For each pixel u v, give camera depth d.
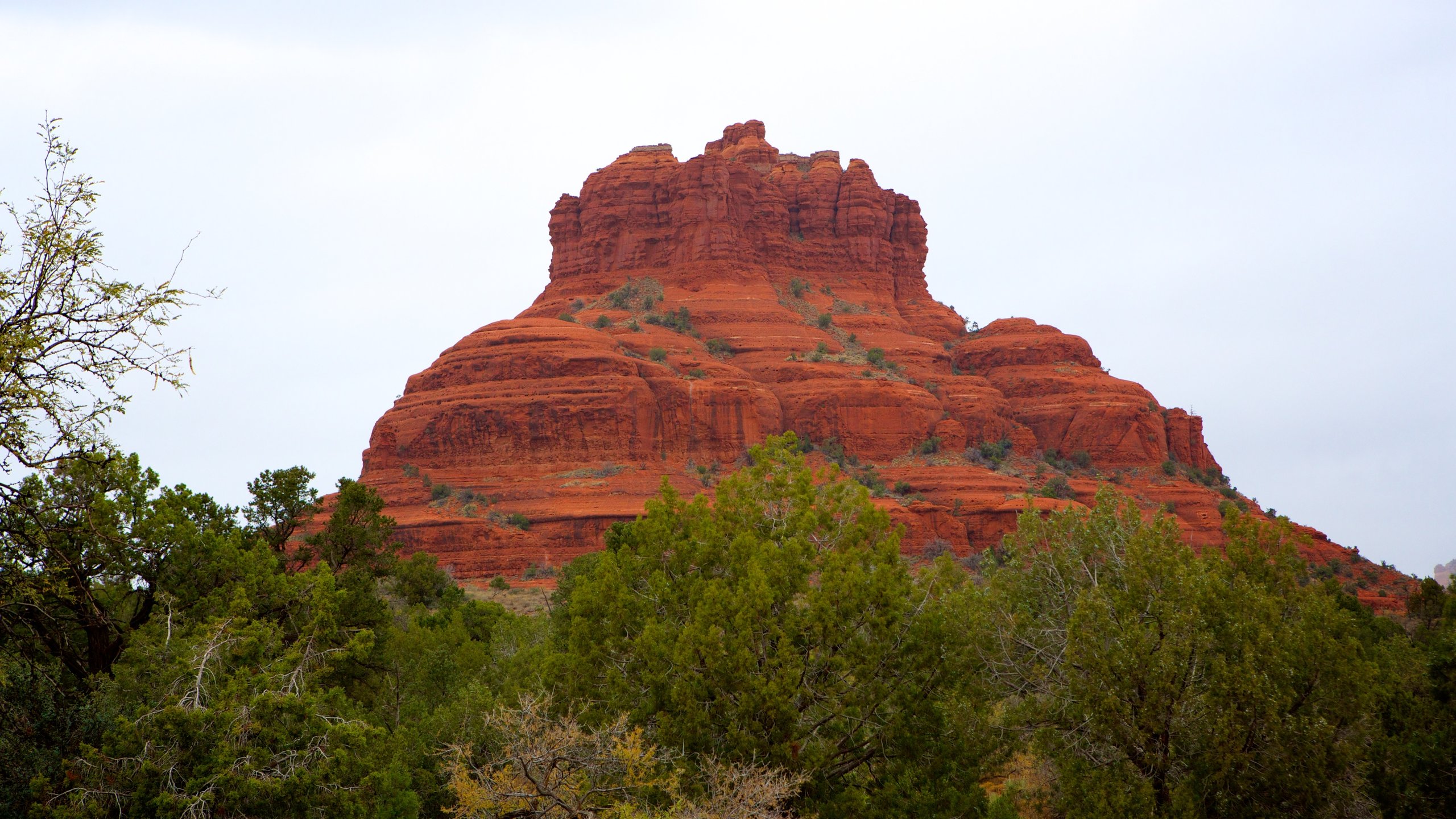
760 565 56.41
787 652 51.81
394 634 81.38
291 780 42.72
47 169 37.09
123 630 52.88
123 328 36.88
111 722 44.94
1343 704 50.06
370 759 51.06
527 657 75.00
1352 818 50.00
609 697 55.16
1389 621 84.12
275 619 61.34
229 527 74.00
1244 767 49.00
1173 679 51.12
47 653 47.72
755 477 64.56
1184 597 53.50
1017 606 66.56
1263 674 49.34
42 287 36.59
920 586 56.84
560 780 41.22
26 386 35.72
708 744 50.25
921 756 52.16
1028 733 57.78
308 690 50.38
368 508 84.88
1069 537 68.56
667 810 43.34
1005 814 54.41
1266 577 60.88
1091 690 51.69
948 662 53.59
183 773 42.75
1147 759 50.94
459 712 58.91
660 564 62.28
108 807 41.88
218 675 46.72
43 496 43.47
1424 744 48.91
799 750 51.47
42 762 43.03
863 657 53.00
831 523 62.28
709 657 51.62
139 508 59.78
